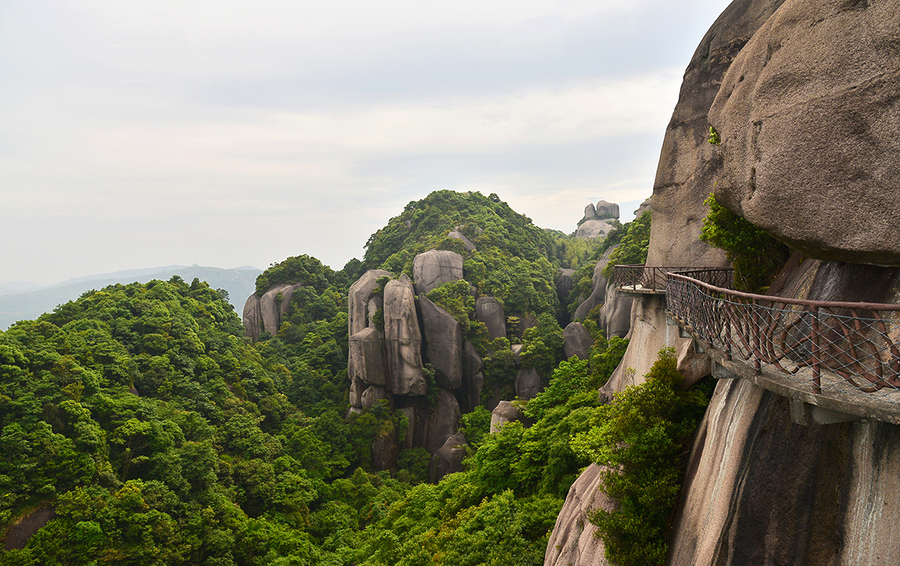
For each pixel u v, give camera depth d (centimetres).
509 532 1842
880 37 607
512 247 8006
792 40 731
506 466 2541
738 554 773
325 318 7025
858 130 637
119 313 5003
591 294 6328
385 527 3247
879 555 575
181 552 3016
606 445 1294
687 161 1742
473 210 8988
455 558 1856
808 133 695
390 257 7706
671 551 1036
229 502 3512
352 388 5316
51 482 2973
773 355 634
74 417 3331
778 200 749
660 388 1187
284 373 5753
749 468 791
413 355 5419
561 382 3095
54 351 3884
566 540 1497
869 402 523
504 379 5759
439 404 5619
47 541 2747
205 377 4734
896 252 618
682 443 1155
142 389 4188
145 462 3456
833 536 645
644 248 4562
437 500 3061
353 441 4928
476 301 6366
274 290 7031
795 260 1042
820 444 684
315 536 3775
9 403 3278
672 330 1606
